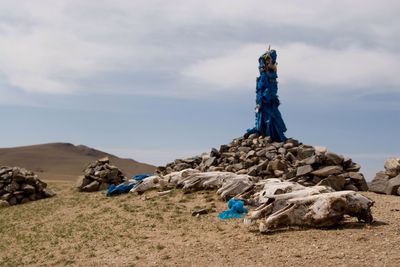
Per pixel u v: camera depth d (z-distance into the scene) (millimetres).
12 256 18250
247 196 22953
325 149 29281
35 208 29906
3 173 35688
